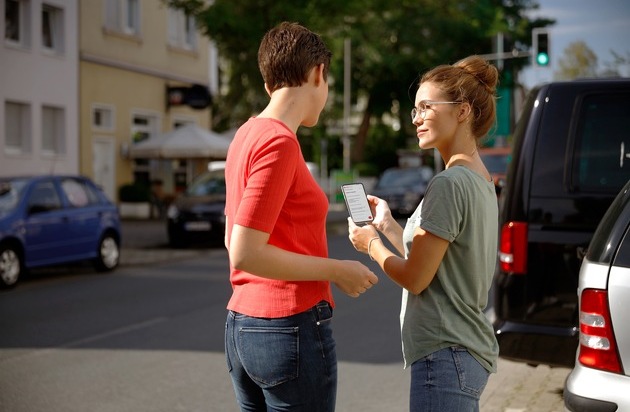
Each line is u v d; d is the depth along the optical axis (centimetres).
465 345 320
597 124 605
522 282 607
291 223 301
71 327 998
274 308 302
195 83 3312
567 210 601
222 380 738
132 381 736
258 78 2581
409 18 4741
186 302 1180
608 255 391
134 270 1603
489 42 4706
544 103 618
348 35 2634
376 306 1123
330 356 309
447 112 329
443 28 4678
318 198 307
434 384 319
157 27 3092
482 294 328
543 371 755
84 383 731
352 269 305
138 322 1027
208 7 2498
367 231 337
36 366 798
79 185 1541
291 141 296
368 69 4888
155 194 2969
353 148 5616
